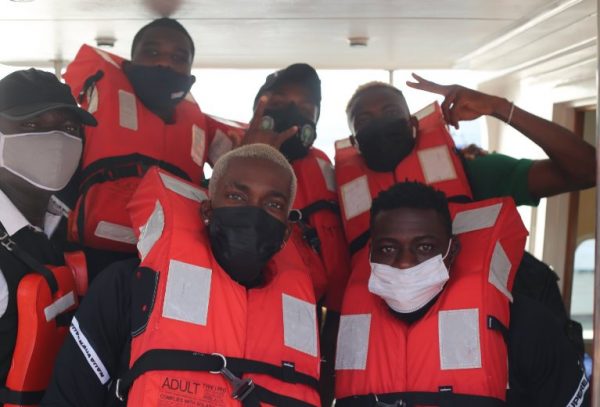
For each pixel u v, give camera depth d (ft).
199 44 12.47
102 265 9.17
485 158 10.52
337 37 11.91
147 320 6.68
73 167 7.59
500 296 7.61
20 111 7.09
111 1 9.69
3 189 7.28
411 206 7.48
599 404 6.66
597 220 6.84
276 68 14.52
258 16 10.52
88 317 6.87
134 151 9.51
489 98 9.15
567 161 9.21
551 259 13.87
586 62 11.68
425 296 7.57
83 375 6.74
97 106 9.61
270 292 7.48
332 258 9.83
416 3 9.73
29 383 6.86
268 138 8.75
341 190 10.06
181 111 10.51
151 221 7.55
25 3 9.86
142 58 9.86
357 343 7.95
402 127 9.78
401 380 7.52
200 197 7.96
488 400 7.11
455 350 7.38
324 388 10.19
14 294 6.93
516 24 10.77
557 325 7.63
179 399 6.42
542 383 7.43
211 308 6.93
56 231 8.37
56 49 12.92
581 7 9.55
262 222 6.91
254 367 6.86
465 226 8.40
